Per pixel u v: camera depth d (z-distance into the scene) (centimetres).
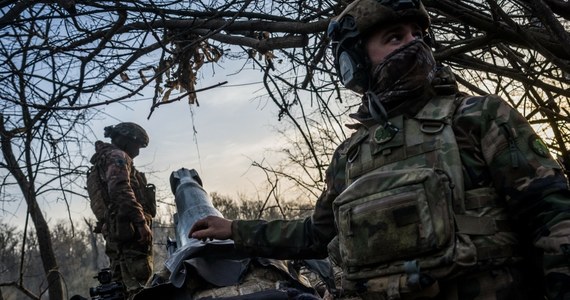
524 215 179
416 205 182
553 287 169
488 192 184
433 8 367
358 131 215
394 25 210
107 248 565
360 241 191
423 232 180
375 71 209
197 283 316
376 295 188
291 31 398
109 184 552
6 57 365
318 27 390
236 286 313
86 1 355
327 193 232
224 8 381
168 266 335
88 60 359
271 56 476
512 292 178
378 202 188
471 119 189
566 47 280
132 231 550
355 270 194
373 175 194
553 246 169
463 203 182
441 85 202
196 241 336
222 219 255
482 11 359
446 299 182
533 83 365
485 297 178
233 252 329
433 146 189
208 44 468
